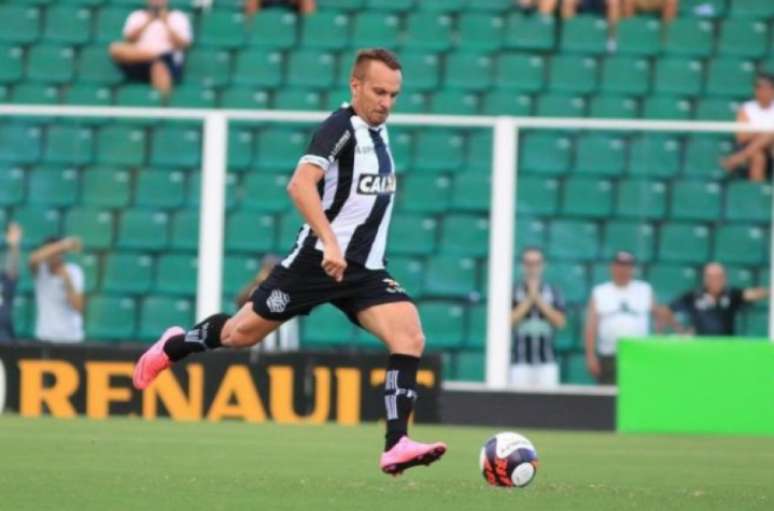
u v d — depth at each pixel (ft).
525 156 167.02
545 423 165.68
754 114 204.74
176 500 77.56
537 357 166.20
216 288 168.45
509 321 166.30
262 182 169.89
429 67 217.36
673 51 223.51
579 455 124.88
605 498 82.64
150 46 217.36
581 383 165.99
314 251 90.38
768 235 165.99
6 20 225.56
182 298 169.58
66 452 111.96
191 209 170.40
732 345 161.48
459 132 170.50
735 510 78.64
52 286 169.68
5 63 221.87
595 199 166.61
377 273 91.09
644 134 166.91
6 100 218.59
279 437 135.64
